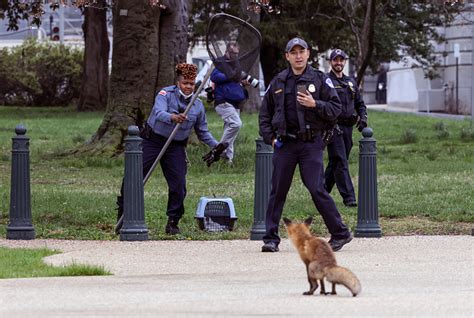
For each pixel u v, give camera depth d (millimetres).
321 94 19406
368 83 113938
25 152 22688
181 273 17719
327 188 27719
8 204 27984
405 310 13891
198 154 37375
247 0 42719
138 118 39719
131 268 18312
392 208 26344
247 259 19234
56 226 24422
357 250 20312
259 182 22250
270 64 79125
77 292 15609
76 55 93875
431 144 46438
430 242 21453
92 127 57719
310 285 15219
